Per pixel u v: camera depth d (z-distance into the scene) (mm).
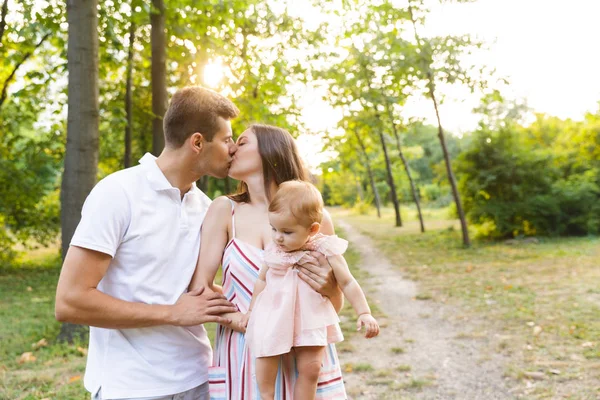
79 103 6152
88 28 6172
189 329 2133
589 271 10391
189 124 2098
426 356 5883
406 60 14438
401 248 17000
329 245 2088
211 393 2104
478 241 17766
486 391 4789
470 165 18094
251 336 1986
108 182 2008
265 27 12703
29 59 12531
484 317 7363
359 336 6793
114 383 1989
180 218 2131
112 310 1911
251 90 10516
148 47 10992
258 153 2229
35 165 14750
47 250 21000
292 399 2029
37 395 4582
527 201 17266
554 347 5816
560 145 20547
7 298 9836
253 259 2119
